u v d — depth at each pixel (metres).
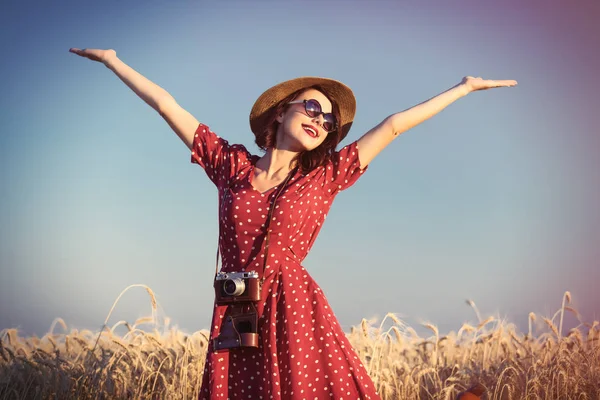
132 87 3.87
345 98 3.95
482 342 6.54
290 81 3.76
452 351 6.56
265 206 3.52
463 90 3.78
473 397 3.59
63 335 6.16
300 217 3.52
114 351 5.89
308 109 3.64
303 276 3.54
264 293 3.45
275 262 3.48
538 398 5.56
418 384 5.76
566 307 6.29
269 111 3.88
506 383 5.71
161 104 3.82
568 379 5.83
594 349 6.08
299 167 3.68
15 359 5.60
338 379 3.38
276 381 3.31
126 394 5.66
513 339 6.54
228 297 3.42
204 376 3.54
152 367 5.89
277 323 3.43
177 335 6.44
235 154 3.75
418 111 3.70
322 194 3.65
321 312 3.46
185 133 3.81
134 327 6.12
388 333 5.89
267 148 3.78
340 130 3.80
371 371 5.52
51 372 5.59
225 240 3.58
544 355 6.18
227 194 3.62
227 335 3.40
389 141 3.71
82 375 5.68
